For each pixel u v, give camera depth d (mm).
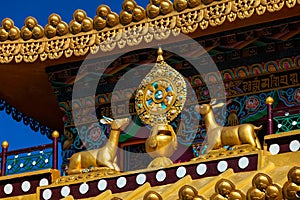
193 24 17438
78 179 17484
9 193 18156
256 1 16984
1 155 18938
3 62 18828
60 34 18547
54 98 21156
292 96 17812
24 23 18734
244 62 18234
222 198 14742
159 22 17719
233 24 17734
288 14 17453
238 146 16594
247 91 18203
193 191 14961
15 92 20922
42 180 18000
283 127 16875
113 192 16938
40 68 19562
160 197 15375
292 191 14242
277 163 15875
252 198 14492
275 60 18016
